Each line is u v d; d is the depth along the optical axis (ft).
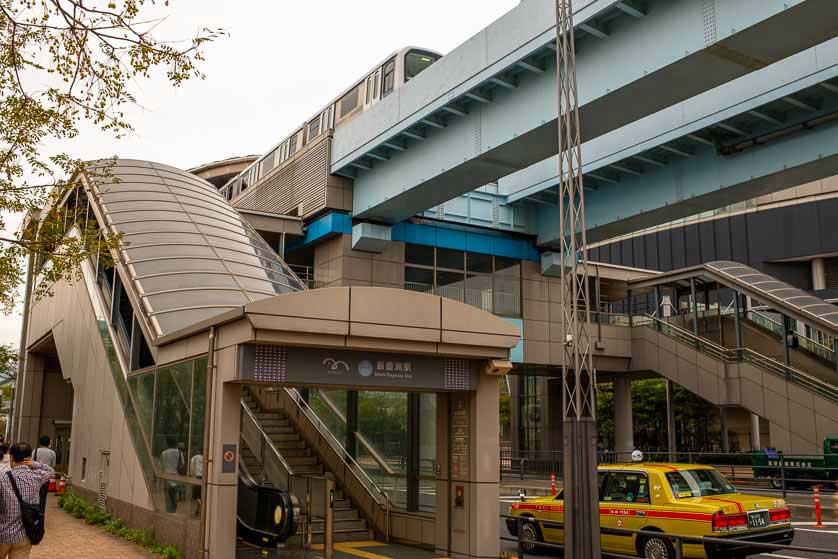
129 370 55.57
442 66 75.15
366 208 91.66
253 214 95.91
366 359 36.40
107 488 56.65
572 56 39.83
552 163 97.60
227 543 34.45
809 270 202.49
